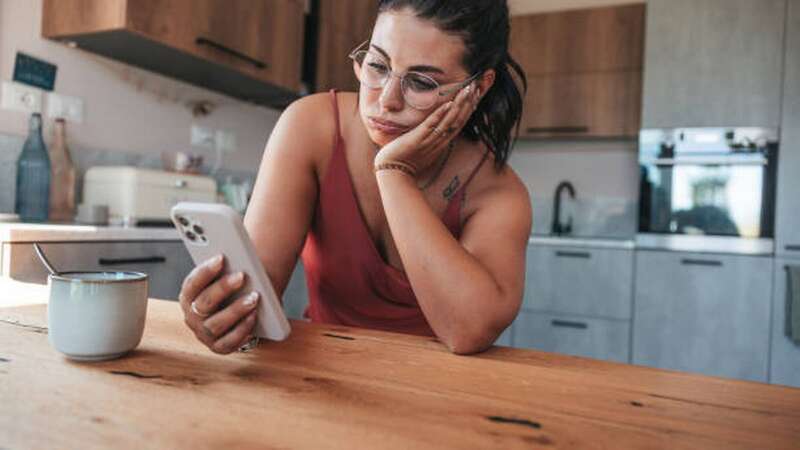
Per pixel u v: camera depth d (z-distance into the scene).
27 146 1.95
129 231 1.83
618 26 3.42
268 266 0.90
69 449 0.38
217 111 2.97
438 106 0.81
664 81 3.10
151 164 2.57
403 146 0.79
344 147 0.99
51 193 2.05
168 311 0.83
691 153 3.04
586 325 3.13
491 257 0.84
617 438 0.44
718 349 2.93
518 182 1.01
